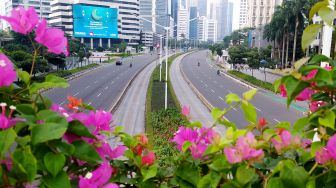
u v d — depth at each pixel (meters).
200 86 39.97
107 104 26.80
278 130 1.86
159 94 31.41
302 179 1.44
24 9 1.67
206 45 155.25
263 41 74.19
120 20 109.69
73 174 1.61
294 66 1.52
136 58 87.81
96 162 1.46
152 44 116.62
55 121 1.43
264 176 1.58
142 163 1.82
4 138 1.29
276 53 62.19
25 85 1.72
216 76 52.19
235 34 107.69
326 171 1.53
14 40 37.59
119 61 68.31
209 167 1.66
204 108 26.16
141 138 1.96
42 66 23.41
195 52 120.75
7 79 1.51
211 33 169.88
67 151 1.40
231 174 1.64
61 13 95.69
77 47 59.28
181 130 1.96
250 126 1.88
